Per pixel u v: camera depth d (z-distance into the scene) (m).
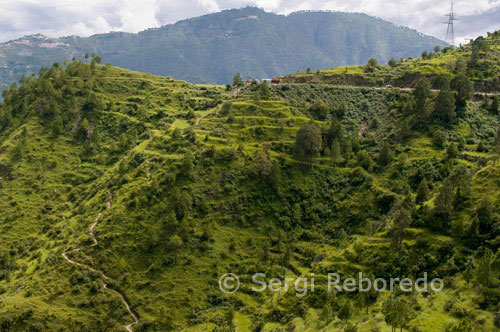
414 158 171.88
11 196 195.50
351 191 169.25
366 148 194.38
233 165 175.12
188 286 133.12
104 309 126.62
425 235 118.75
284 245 152.00
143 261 140.50
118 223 152.88
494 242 105.62
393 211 145.12
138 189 165.25
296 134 185.88
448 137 179.00
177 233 146.62
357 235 144.88
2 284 146.62
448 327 83.69
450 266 106.44
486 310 86.75
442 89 192.12
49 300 128.12
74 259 143.12
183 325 122.00
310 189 174.25
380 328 91.25
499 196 119.44
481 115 196.88
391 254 119.12
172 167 170.50
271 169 172.50
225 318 122.56
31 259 158.75
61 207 191.75
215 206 159.88
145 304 128.50
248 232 156.25
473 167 149.88
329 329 100.25
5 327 117.00
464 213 120.38
